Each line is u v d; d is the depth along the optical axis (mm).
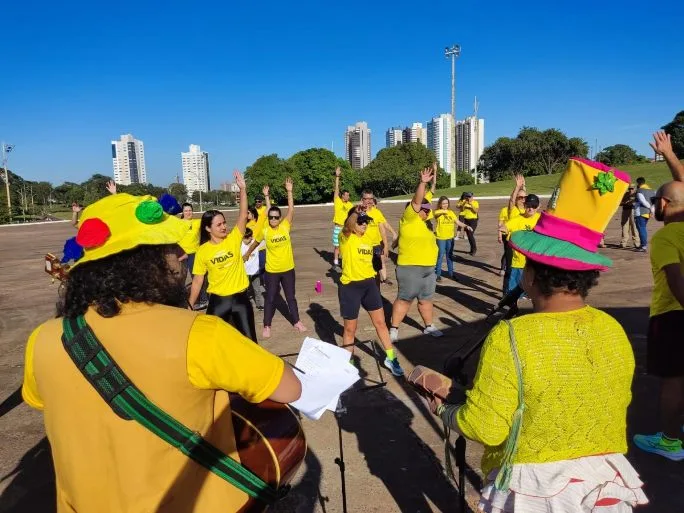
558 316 1552
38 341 1332
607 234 16031
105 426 1271
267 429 1689
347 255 5016
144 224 1365
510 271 7441
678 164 3234
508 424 1514
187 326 1301
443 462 3602
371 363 5500
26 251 18859
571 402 1469
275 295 6531
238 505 1443
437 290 9055
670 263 2992
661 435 3568
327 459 3678
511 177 65375
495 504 1596
